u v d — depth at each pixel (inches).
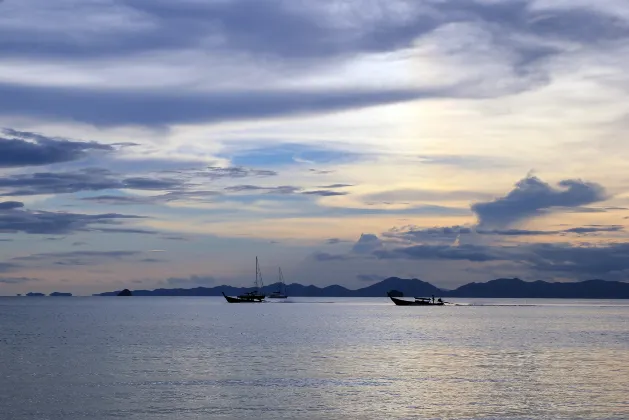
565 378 2733.8
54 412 2071.9
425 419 1995.6
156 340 4510.3
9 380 2667.3
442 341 4443.9
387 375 2790.4
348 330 5580.7
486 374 2837.1
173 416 2018.9
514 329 5812.0
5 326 6402.6
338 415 2039.9
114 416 2018.9
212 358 3390.7
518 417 2030.0
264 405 2167.8
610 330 5708.7
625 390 2453.2
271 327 6023.6
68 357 3467.0
